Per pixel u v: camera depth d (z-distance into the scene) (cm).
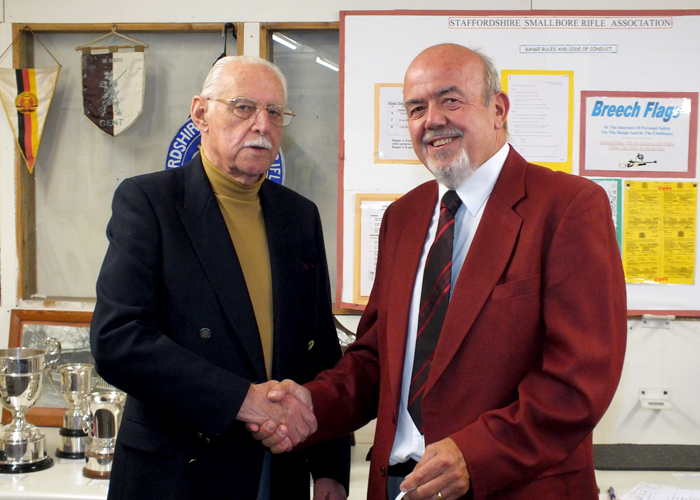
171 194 136
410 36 215
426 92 127
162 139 230
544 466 108
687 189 213
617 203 214
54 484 168
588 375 108
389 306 133
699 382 214
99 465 173
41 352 193
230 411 121
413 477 109
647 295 213
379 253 152
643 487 174
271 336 141
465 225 129
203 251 132
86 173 232
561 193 118
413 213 141
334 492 145
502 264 117
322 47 226
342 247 219
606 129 213
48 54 231
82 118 231
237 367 131
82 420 191
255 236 144
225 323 131
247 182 142
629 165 213
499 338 115
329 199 228
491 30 213
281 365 138
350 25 216
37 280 234
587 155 213
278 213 149
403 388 129
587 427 108
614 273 114
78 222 233
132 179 137
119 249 128
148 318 125
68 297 233
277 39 227
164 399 120
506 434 109
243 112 137
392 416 126
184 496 124
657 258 213
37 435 183
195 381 121
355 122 218
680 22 210
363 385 144
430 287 126
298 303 145
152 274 128
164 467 125
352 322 221
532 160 214
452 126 126
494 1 215
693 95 211
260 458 132
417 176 217
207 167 142
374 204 218
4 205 228
